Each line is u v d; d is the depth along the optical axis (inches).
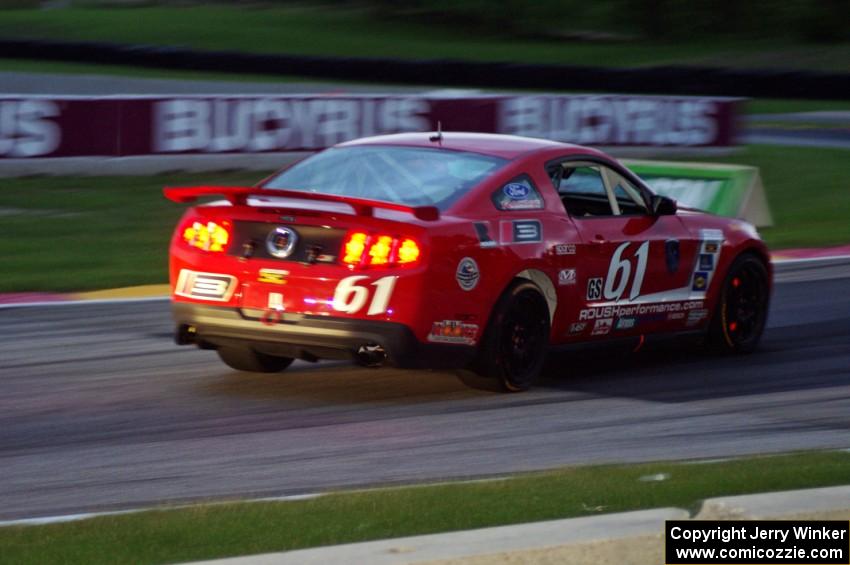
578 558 477.4
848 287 1472.7
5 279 1397.6
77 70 4810.5
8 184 2130.9
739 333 1079.6
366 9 7170.3
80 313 1219.2
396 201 852.0
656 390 926.4
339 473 678.5
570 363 1019.3
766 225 2034.9
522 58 5974.4
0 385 904.9
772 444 765.3
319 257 815.1
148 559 494.3
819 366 1038.4
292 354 835.4
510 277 858.8
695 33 6628.9
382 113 2487.7
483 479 654.5
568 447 748.0
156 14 6943.9
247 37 6230.3
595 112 2743.6
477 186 866.8
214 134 2352.4
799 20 6259.8
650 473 638.5
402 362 808.9
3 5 7268.7
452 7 6811.0
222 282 840.3
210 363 986.7
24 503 621.9
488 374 867.4
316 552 466.6
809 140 3398.1
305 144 2450.8
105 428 783.7
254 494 634.2
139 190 2154.3
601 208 959.6
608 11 6702.8
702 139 2893.7
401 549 469.4
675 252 997.2
